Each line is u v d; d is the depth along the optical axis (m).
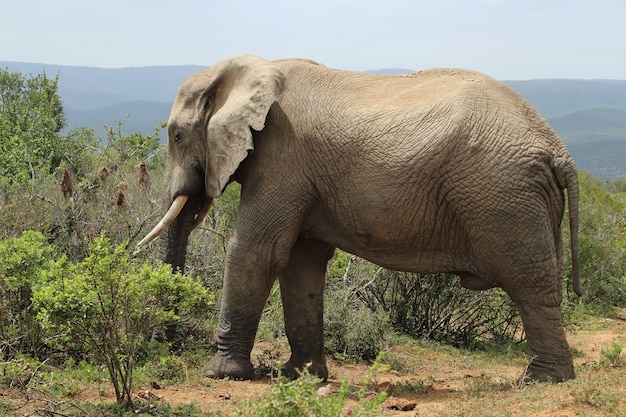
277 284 12.24
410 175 7.73
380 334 10.73
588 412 6.03
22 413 6.35
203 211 9.88
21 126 16.86
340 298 11.12
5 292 8.32
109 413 6.41
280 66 8.73
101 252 6.38
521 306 7.70
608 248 16.81
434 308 12.40
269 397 5.26
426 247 8.01
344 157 8.09
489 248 7.62
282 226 8.37
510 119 7.62
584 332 13.34
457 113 7.65
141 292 6.51
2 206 10.81
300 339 9.05
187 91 9.36
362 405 5.28
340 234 8.40
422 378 9.60
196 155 9.29
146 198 11.75
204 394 7.67
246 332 8.60
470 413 6.67
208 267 11.27
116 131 15.20
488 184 7.49
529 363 7.67
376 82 8.52
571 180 7.72
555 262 7.61
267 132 8.41
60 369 8.05
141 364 8.30
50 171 15.40
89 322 6.32
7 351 8.08
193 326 9.69
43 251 8.39
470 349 11.70
